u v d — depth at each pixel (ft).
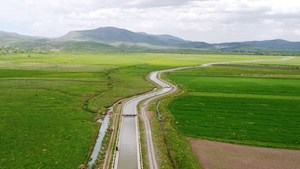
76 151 188.34
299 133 226.79
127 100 351.25
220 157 178.81
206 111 296.10
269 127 242.58
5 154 180.24
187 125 247.91
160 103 333.21
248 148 194.49
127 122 260.01
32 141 204.85
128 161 174.19
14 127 236.02
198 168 162.81
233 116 277.23
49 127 239.09
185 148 192.75
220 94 386.52
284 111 296.30
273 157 180.24
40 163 168.45
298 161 175.01
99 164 170.30
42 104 319.68
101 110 301.02
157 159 175.94
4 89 397.19
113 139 212.84
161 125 251.19
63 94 374.84
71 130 232.53
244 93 394.11
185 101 342.64
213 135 221.87
